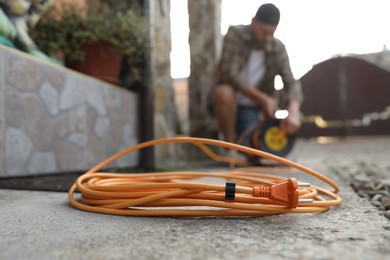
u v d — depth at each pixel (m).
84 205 1.15
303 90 9.41
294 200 0.98
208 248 0.76
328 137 9.48
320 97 9.36
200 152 3.96
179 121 4.56
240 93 3.49
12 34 2.07
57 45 2.53
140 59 3.09
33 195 1.46
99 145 2.60
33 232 0.88
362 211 1.15
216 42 4.16
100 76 2.75
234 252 0.74
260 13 3.08
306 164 3.30
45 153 2.08
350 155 4.53
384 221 1.01
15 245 0.78
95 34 2.65
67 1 2.88
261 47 3.33
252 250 0.75
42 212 1.12
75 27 2.63
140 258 0.70
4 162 1.80
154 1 3.14
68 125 2.28
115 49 2.76
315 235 0.86
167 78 3.34
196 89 4.13
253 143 3.01
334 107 9.32
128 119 2.99
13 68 1.85
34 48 2.24
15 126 1.87
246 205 1.00
